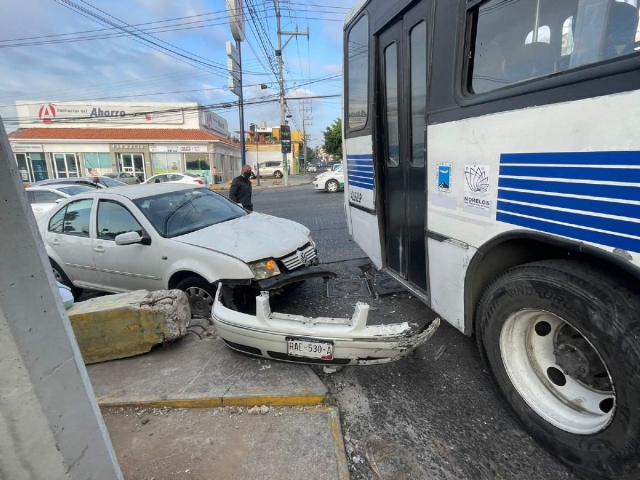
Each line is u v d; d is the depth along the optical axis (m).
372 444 2.26
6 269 1.10
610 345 1.64
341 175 19.75
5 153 1.10
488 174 2.20
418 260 3.30
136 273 4.35
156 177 22.33
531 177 1.91
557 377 2.11
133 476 2.05
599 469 1.79
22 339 1.14
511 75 2.08
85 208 4.84
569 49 1.80
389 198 3.80
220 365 3.04
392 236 3.81
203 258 3.82
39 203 10.40
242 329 2.82
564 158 1.73
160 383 2.82
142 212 4.34
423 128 3.06
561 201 1.76
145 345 3.23
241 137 21.47
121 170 30.83
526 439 2.25
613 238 1.55
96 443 1.42
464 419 2.44
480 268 2.44
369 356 2.54
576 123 1.66
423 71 2.98
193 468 2.08
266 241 4.01
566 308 1.81
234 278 3.65
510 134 2.02
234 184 8.21
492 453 2.15
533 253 2.40
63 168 30.58
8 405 1.16
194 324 3.83
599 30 1.67
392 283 4.86
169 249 4.04
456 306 2.65
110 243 4.52
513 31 2.06
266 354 2.81
